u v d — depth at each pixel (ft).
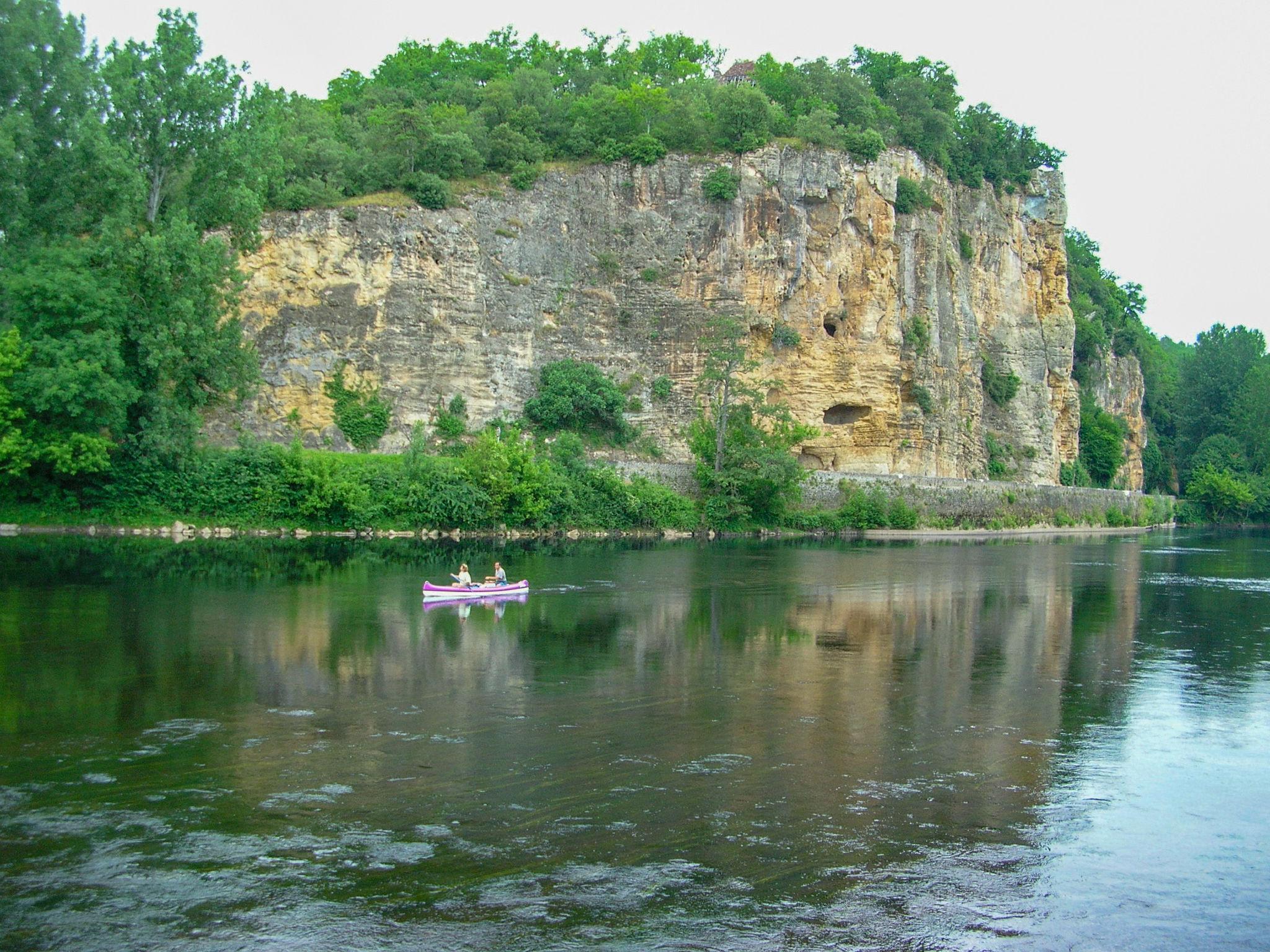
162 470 167.02
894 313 262.67
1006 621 110.52
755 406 234.17
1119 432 391.65
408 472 186.29
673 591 126.52
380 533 180.86
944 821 50.55
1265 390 426.51
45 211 160.76
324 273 206.39
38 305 150.61
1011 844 48.24
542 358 233.14
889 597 127.54
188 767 54.03
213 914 39.37
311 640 86.43
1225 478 404.57
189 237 155.94
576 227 245.24
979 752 61.26
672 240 250.57
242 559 139.44
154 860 43.37
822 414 258.98
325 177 218.38
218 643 83.66
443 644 87.51
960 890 43.52
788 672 80.94
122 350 159.53
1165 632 106.63
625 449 236.22
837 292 257.34
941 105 325.01
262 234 202.28
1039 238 353.51
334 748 57.77
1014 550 217.36
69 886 41.01
